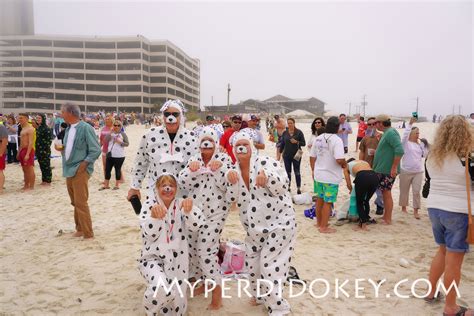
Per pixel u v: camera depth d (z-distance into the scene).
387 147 6.84
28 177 10.42
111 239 6.23
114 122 10.40
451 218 3.58
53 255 5.58
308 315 3.86
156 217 3.51
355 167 6.80
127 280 4.71
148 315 3.51
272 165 3.80
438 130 3.71
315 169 6.67
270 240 3.73
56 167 14.31
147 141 4.32
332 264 5.19
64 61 101.44
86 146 6.10
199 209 3.72
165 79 107.38
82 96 102.44
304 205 8.62
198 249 3.93
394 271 4.94
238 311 3.95
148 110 105.56
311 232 6.61
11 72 100.44
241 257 4.55
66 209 8.36
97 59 102.00
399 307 4.04
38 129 10.83
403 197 7.66
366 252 5.62
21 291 4.45
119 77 102.19
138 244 5.99
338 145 6.33
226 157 4.01
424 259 5.37
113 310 4.01
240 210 3.93
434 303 4.10
